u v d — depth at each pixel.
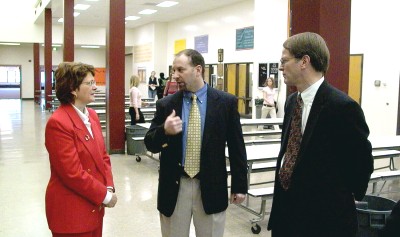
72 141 1.98
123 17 7.43
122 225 3.93
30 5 19.36
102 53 24.44
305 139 1.76
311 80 1.78
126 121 9.15
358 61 8.79
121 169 6.24
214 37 15.27
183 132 2.16
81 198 2.01
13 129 10.72
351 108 1.67
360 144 1.67
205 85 2.22
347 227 1.74
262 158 4.20
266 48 11.22
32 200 4.64
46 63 16.56
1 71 28.48
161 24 19.05
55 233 2.00
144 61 20.38
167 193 2.18
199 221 2.20
